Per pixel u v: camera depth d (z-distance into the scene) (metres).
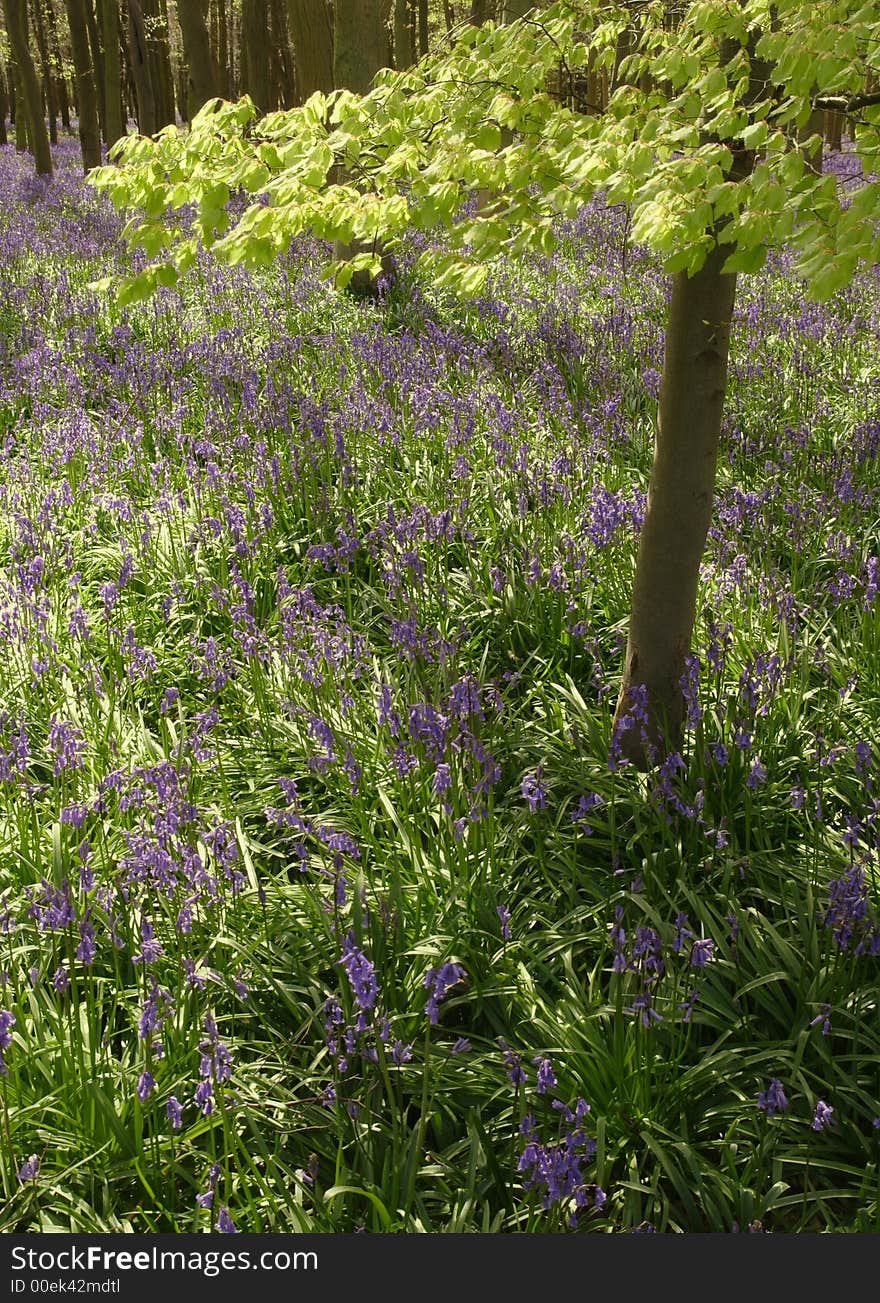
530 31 3.94
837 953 3.52
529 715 5.30
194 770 4.55
